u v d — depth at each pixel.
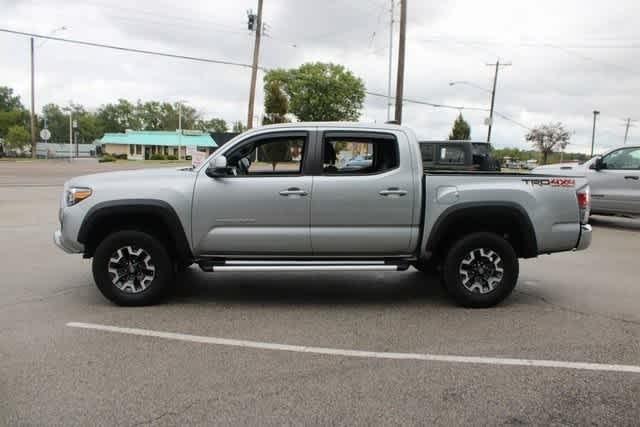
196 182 5.38
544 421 3.22
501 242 5.50
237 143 5.53
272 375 3.85
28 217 12.37
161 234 5.71
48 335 4.63
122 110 123.06
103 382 3.70
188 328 4.88
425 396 3.53
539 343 4.55
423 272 7.37
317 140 5.47
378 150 5.57
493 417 3.26
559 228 5.57
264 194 5.35
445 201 5.43
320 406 3.38
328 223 5.40
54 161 54.88
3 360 4.07
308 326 4.98
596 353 4.32
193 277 7.02
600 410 3.37
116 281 5.50
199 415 3.25
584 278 7.08
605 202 11.88
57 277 6.78
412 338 4.67
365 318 5.25
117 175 5.55
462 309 5.59
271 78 59.12
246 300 5.88
